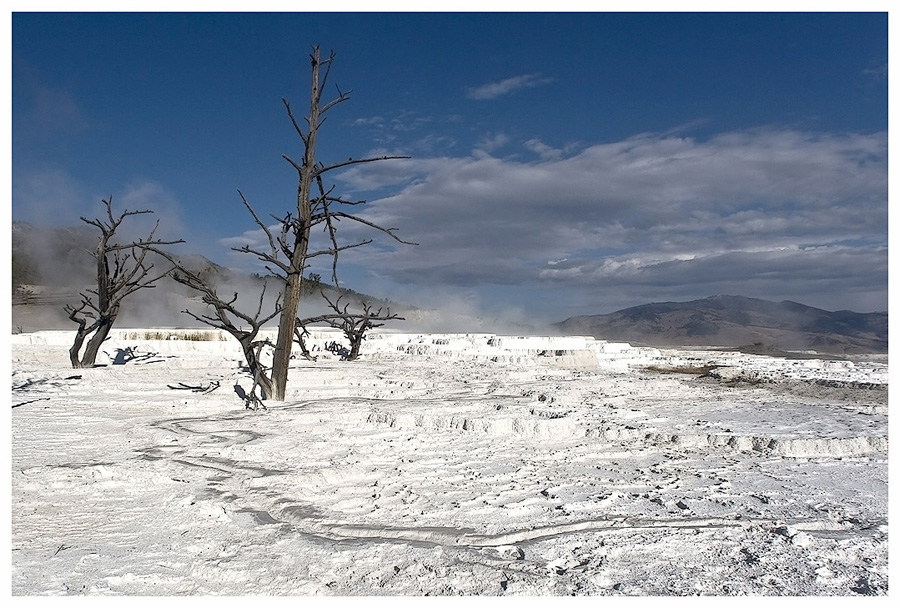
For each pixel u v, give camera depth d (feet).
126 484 23.53
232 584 15.79
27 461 26.63
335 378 58.44
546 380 63.00
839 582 16.37
